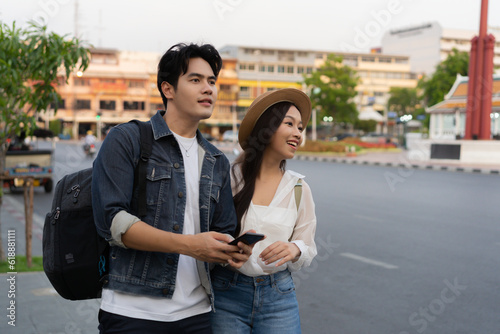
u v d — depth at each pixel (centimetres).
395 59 7894
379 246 655
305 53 6700
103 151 165
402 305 434
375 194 1204
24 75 494
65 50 479
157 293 168
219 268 206
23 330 346
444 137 3206
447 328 384
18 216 871
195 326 177
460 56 4400
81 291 176
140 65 5744
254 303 203
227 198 191
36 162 1209
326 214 909
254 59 6475
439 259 588
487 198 1129
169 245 155
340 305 436
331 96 4381
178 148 176
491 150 2277
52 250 172
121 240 156
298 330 210
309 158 2914
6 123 495
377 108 7756
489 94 2264
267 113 211
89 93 5569
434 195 1185
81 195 172
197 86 175
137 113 5681
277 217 208
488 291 470
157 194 169
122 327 166
